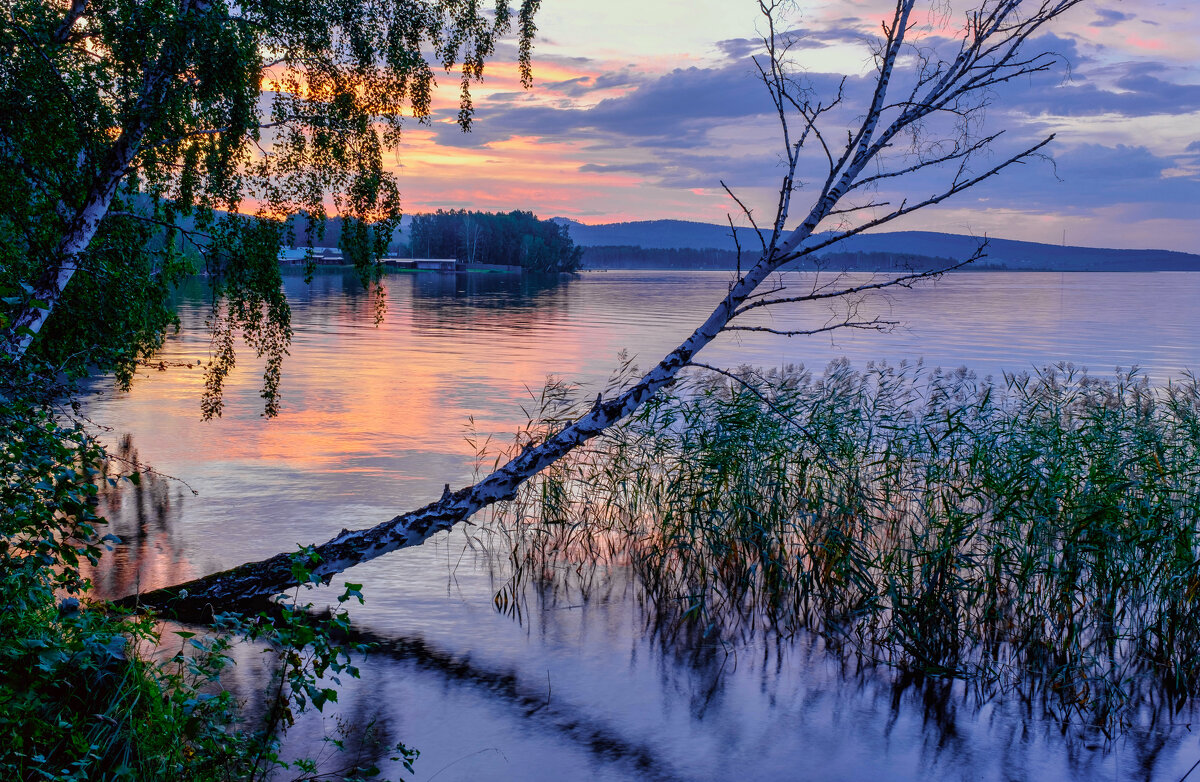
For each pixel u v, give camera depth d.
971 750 6.14
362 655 7.36
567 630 8.11
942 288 144.38
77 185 9.47
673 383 7.52
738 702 6.80
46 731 3.86
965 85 6.29
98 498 11.91
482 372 28.61
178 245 11.71
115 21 9.00
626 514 11.03
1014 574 7.66
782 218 6.81
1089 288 149.88
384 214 12.11
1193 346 40.53
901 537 9.30
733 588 9.12
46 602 4.46
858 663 7.55
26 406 4.46
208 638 7.22
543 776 5.57
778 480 9.41
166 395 21.56
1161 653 7.41
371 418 19.53
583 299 88.25
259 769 5.00
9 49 8.69
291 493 12.66
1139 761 6.01
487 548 10.49
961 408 10.27
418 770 5.56
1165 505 7.82
